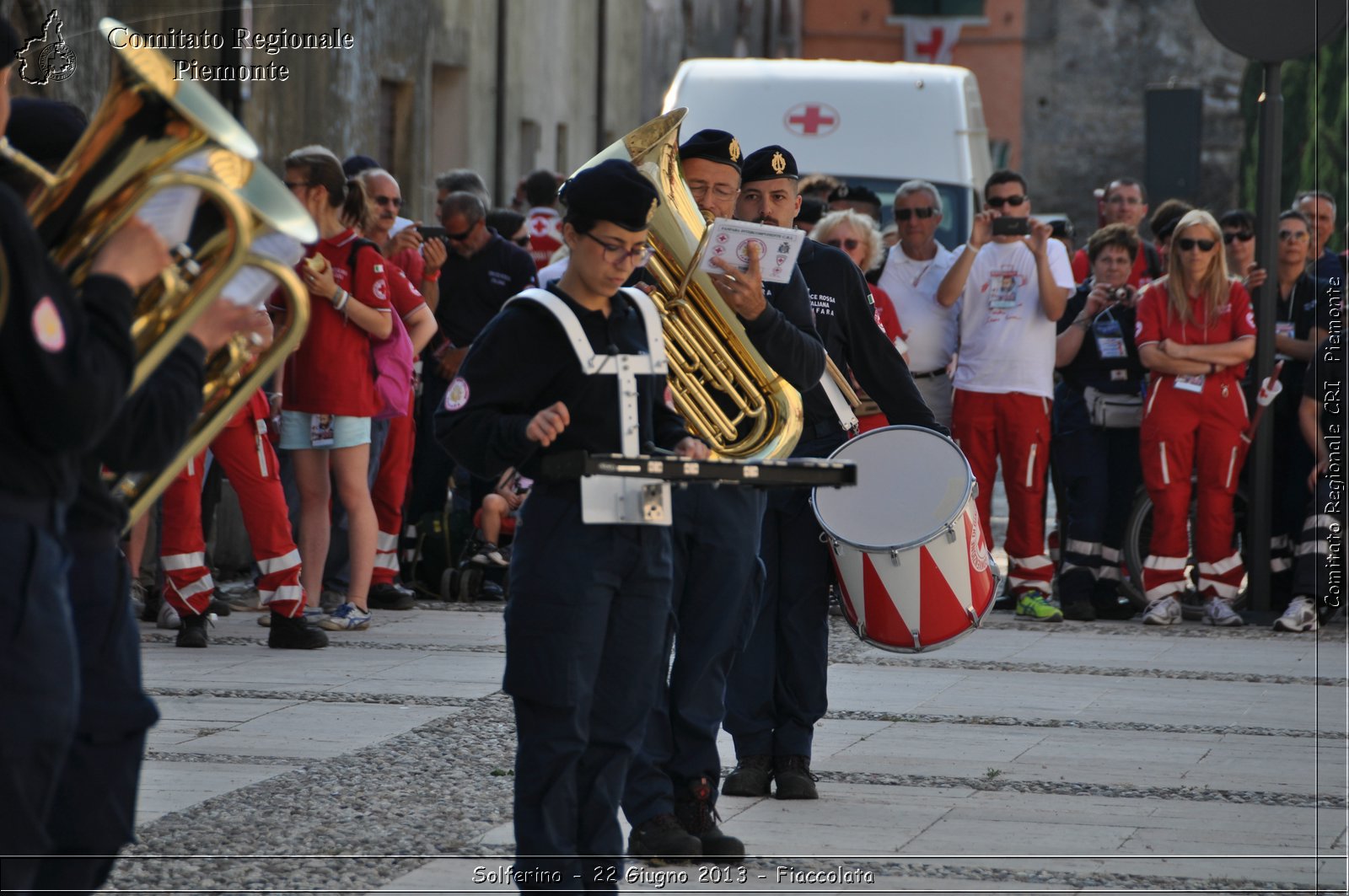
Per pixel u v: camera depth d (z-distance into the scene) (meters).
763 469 13.84
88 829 12.09
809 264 20.91
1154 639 32.19
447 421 15.14
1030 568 34.75
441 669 27.53
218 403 11.87
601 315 15.27
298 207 10.83
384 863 16.75
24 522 10.44
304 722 23.31
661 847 17.06
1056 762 21.94
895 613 19.59
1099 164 134.62
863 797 20.09
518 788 14.75
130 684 12.18
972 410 34.56
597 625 14.72
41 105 12.43
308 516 31.52
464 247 36.53
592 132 92.94
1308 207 35.91
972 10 136.00
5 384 10.14
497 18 76.38
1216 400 33.94
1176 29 132.12
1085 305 35.47
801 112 50.00
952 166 49.50
